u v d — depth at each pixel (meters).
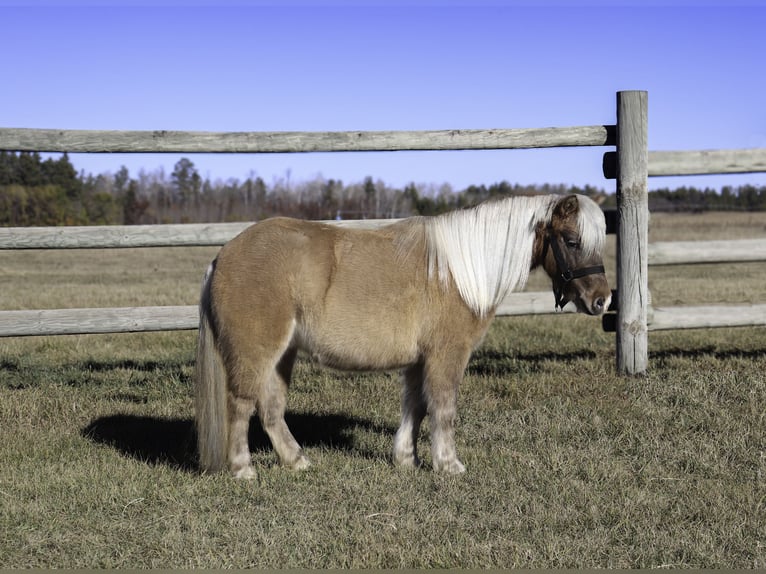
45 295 13.17
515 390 6.62
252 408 4.67
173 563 3.62
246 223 6.61
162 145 6.42
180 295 12.92
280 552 3.74
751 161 6.95
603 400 6.26
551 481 4.66
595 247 4.80
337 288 4.54
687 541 3.84
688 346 8.62
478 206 4.88
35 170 39.00
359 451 5.44
